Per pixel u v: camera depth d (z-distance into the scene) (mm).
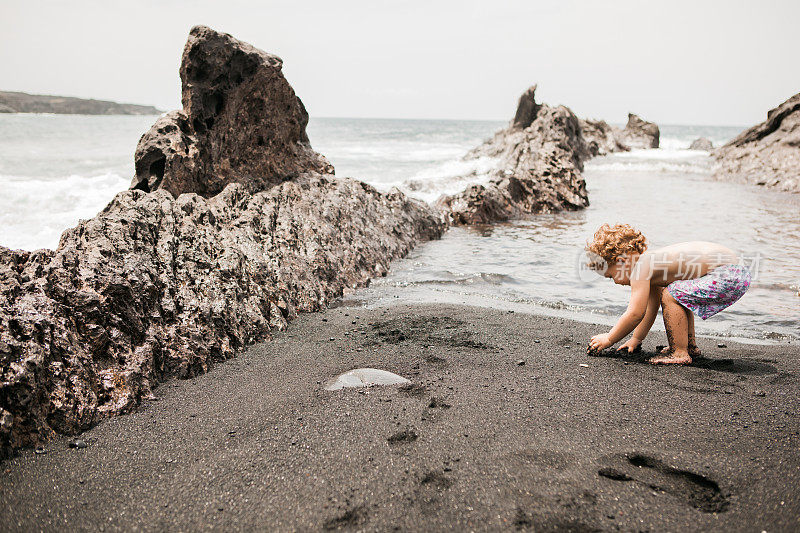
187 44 6926
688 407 3164
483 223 11711
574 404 3223
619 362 4012
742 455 2600
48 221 9773
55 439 2918
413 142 46062
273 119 7949
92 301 3535
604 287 6680
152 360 3707
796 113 20750
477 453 2660
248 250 5383
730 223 10875
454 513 2221
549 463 2562
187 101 6949
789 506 2197
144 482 2553
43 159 18078
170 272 4453
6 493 2467
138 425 3115
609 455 2631
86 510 2363
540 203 13453
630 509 2221
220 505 2354
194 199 5488
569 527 2117
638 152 32500
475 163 22172
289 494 2396
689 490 2355
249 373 3912
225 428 3043
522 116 28250
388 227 8570
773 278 6816
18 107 118688
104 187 12602
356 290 6523
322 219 7102
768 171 18625
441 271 7449
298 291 5605
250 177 7523
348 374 3816
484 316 5289
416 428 2932
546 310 5734
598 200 14781
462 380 3639
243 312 4645
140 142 6609
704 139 37656
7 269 3508
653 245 8852
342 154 29672
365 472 2529
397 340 4570
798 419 2963
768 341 4805
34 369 2930
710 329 5133
